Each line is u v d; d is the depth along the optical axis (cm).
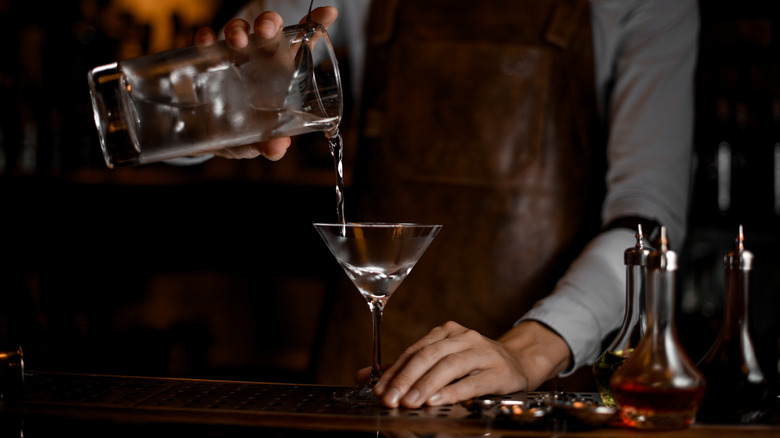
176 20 288
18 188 274
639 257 119
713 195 243
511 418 111
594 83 177
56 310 282
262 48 128
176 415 113
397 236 123
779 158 239
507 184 173
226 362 291
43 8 274
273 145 142
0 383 122
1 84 270
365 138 179
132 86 127
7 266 276
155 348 285
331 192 280
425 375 121
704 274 245
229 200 287
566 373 147
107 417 112
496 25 174
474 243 173
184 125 128
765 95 238
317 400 120
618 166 172
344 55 269
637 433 109
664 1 174
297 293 292
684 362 110
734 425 112
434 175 174
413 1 176
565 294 150
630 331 119
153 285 292
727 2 238
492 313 173
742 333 115
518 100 173
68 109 278
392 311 175
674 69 174
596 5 175
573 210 175
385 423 111
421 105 175
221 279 293
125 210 288
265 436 108
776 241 240
